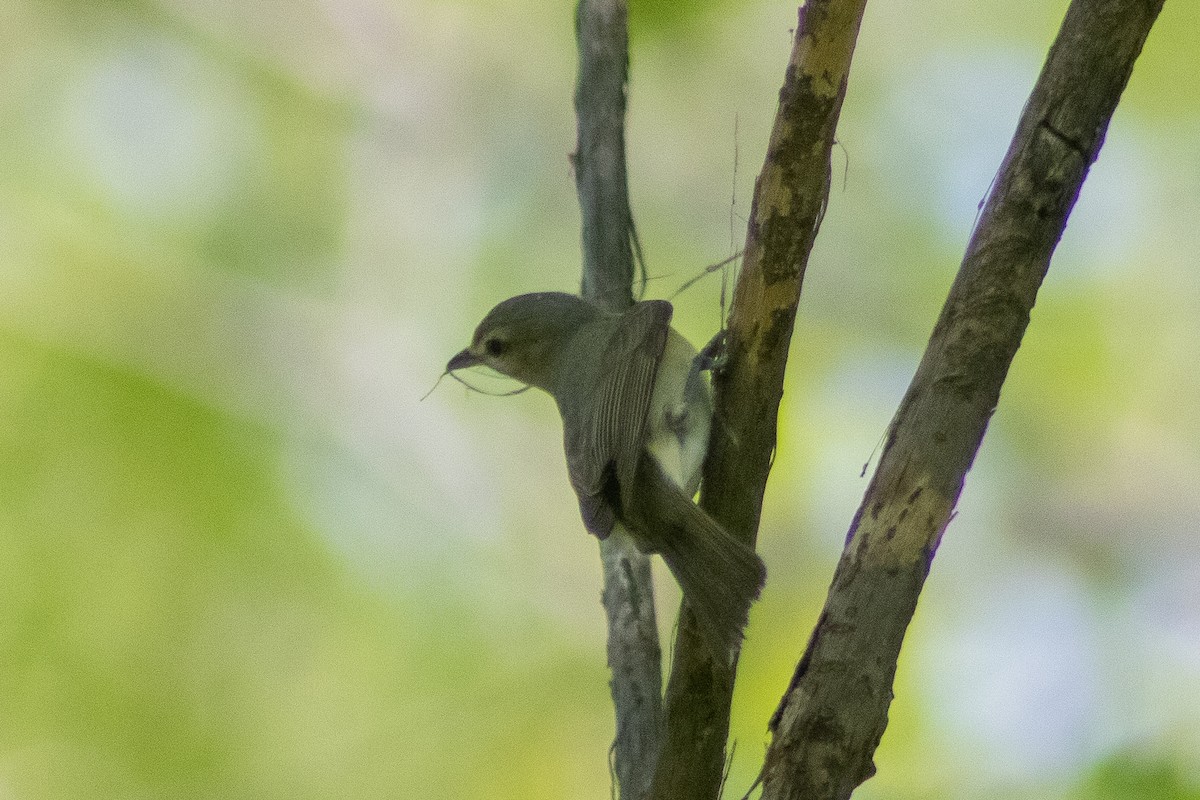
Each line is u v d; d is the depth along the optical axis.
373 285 13.08
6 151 13.23
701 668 5.84
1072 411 11.68
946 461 4.71
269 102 13.76
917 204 12.11
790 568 10.79
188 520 11.30
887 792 9.55
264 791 10.62
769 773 4.50
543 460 12.25
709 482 6.43
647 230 12.47
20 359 11.78
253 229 13.20
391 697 11.01
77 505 11.26
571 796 10.70
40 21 13.70
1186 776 8.98
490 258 13.23
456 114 13.86
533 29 14.23
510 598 11.47
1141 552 11.19
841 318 11.75
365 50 14.02
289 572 11.29
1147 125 12.14
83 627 10.93
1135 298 11.85
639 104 12.95
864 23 12.74
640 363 7.36
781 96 5.65
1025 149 4.88
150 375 11.85
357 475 11.93
